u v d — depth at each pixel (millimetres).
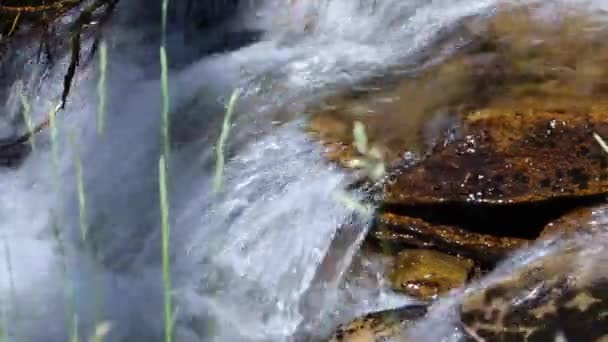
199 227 3115
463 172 2977
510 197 2943
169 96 3510
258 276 3023
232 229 3086
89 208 3287
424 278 2875
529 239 2912
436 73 3240
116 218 3244
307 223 3023
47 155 3488
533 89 3105
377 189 2988
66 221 3283
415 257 2922
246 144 3184
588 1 3400
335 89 3281
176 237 3125
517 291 2707
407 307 2773
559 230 2857
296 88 3328
